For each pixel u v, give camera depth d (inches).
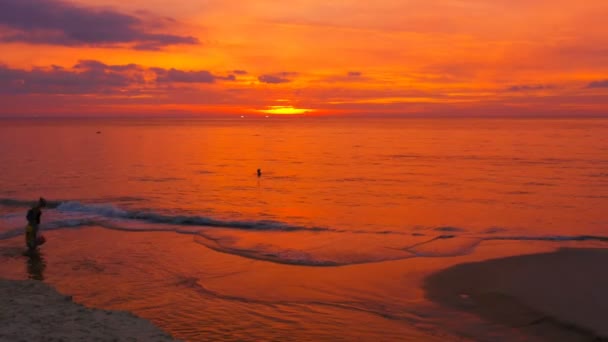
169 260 608.7
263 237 748.0
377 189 1338.6
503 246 687.1
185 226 831.1
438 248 673.6
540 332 395.2
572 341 378.6
